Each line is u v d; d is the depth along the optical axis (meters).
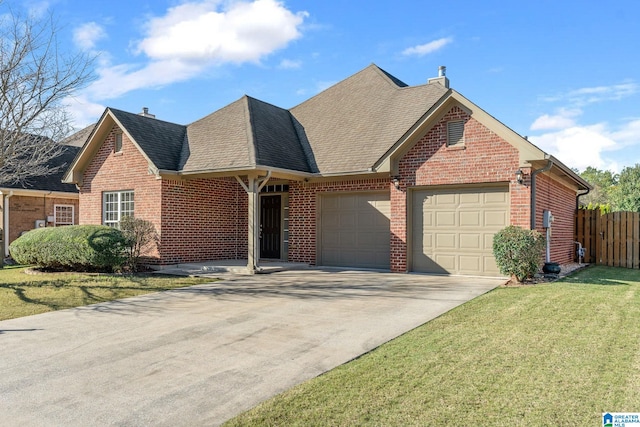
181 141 17.06
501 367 5.30
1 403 4.76
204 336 7.18
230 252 18.00
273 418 4.20
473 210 13.12
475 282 11.84
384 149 14.74
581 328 6.88
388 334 7.01
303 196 16.27
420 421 4.05
